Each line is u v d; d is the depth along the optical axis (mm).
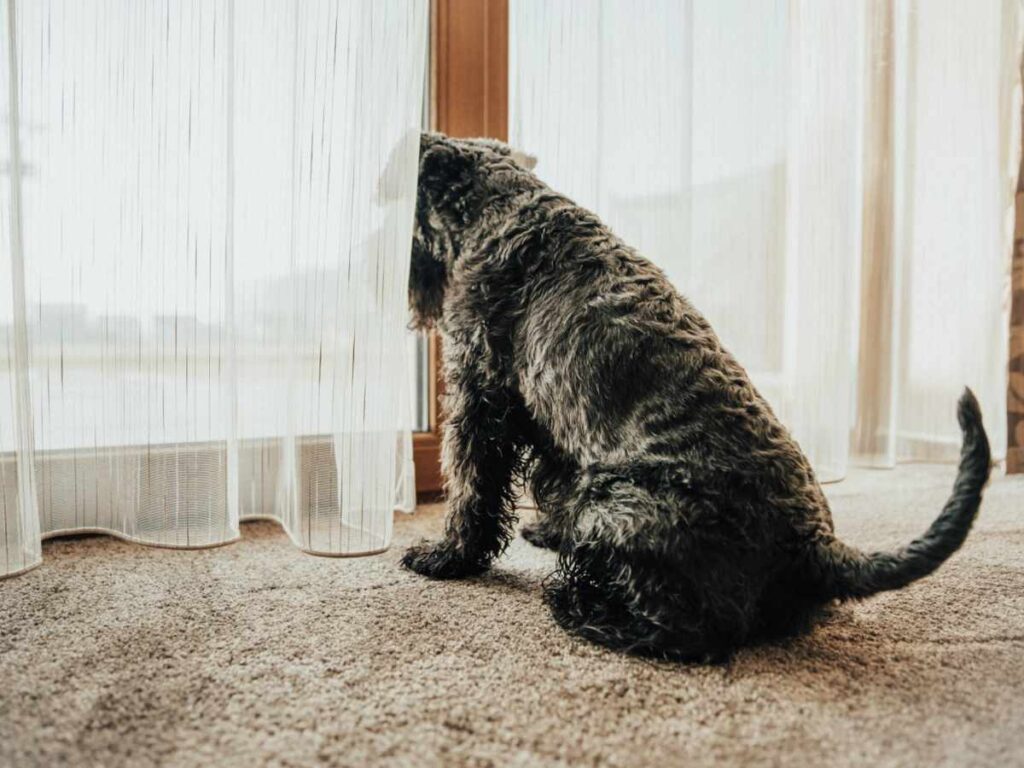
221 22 1286
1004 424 2510
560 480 1276
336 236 1339
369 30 1302
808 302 2053
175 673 909
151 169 1288
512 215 1300
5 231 1150
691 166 1885
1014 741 776
